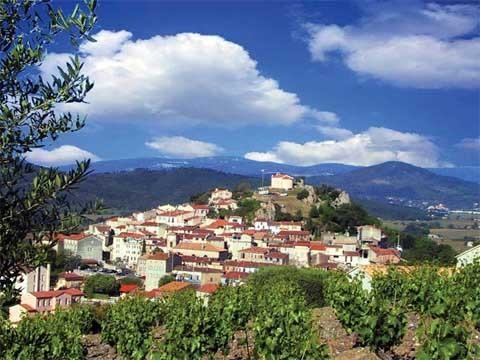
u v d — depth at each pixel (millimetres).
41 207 6855
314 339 14977
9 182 6703
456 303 15242
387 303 18000
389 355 18531
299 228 160250
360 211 173375
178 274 116688
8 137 6656
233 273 112812
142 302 29312
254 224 166250
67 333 22719
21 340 18281
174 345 18656
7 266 6734
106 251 166750
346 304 22234
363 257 130000
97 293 103562
